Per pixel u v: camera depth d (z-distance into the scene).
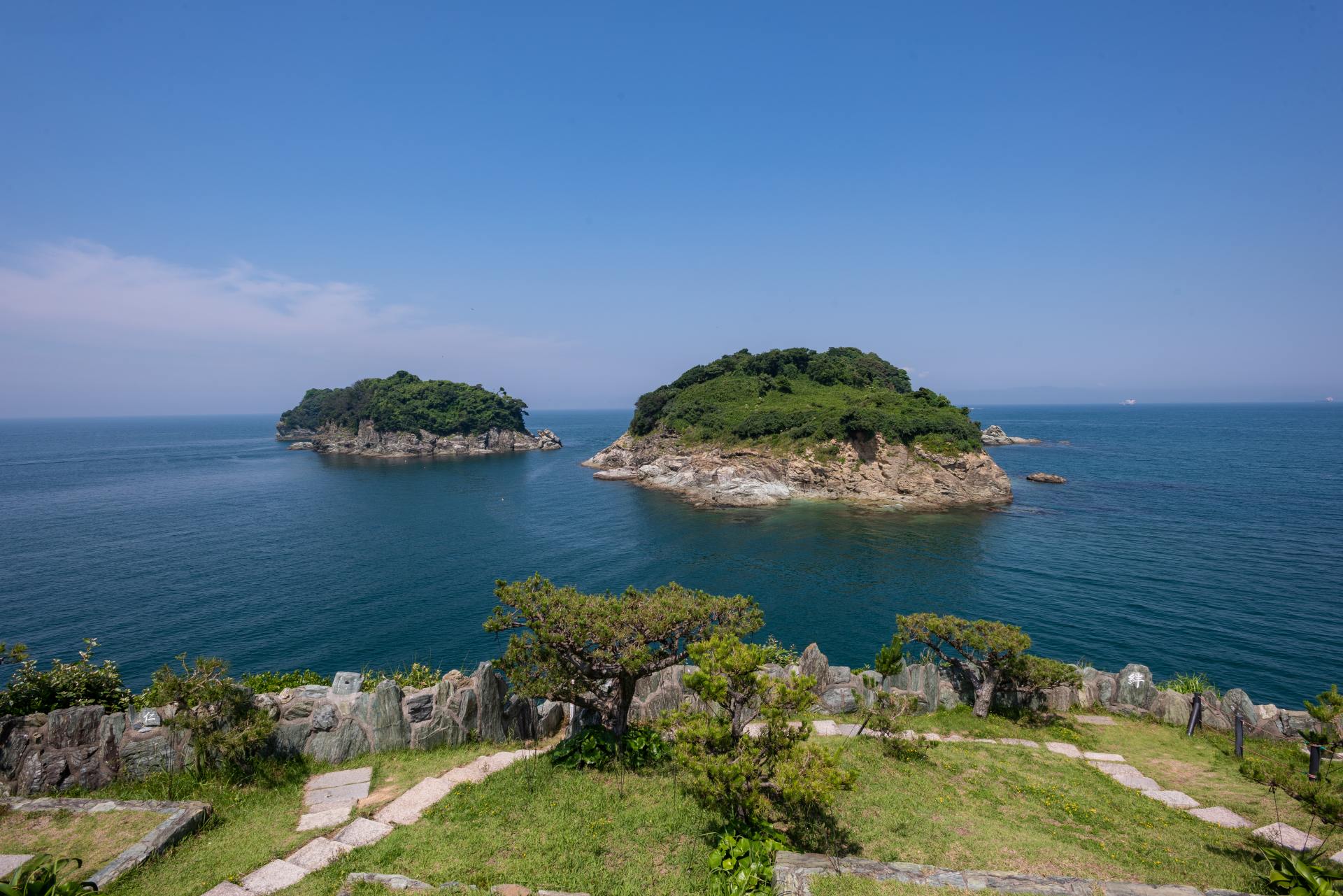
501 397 188.88
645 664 13.68
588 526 76.19
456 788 12.55
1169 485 97.94
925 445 88.19
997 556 58.09
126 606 46.91
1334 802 10.23
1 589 51.16
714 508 85.62
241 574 55.59
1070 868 10.52
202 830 11.25
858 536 67.56
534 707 16.86
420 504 92.50
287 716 14.29
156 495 104.31
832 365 128.50
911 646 37.78
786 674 19.20
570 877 9.59
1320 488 92.75
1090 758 16.75
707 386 122.25
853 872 9.66
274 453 193.50
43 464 162.88
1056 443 180.62
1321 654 35.53
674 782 12.94
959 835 11.57
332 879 9.61
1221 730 19.02
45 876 7.99
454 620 44.12
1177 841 11.95
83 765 12.66
